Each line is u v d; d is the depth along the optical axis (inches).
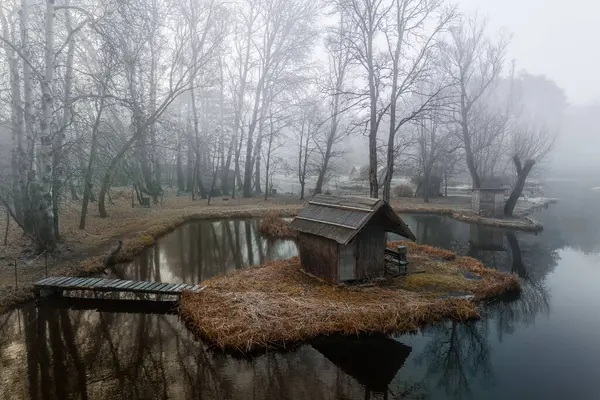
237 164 1246.3
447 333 341.1
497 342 330.6
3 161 771.4
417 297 376.5
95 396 238.1
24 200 532.1
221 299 356.5
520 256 616.4
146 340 313.1
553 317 380.8
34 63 544.7
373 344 314.7
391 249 485.7
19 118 539.5
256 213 909.2
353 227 378.0
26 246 497.7
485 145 1114.1
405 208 1048.8
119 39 538.3
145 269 504.4
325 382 263.7
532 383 269.4
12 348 298.5
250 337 294.2
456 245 690.8
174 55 1128.8
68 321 346.0
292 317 321.7
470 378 276.2
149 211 893.2
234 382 257.9
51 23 469.7
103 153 682.2
